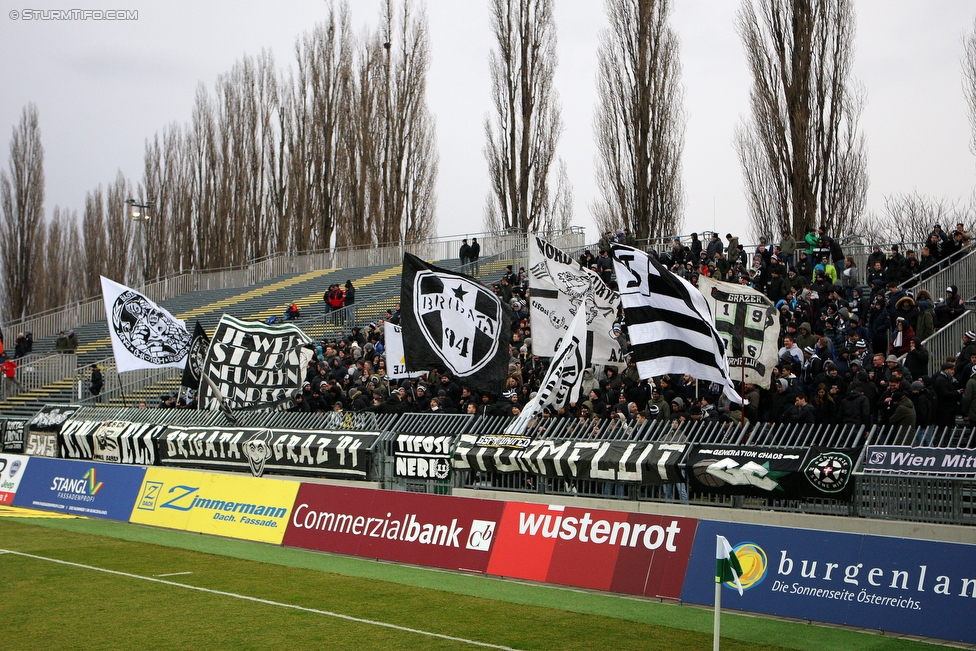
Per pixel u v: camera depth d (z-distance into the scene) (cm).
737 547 1284
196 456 2422
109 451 2622
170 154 6750
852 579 1183
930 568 1130
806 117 3519
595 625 1192
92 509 2175
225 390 2433
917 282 2498
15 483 2408
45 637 1118
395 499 1662
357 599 1340
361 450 2109
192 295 5281
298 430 2252
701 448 1684
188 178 6625
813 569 1216
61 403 3709
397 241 5697
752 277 2722
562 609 1281
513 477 1916
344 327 3703
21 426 2902
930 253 2522
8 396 3884
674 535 1345
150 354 2577
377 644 1102
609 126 4175
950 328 2158
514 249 4175
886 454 1502
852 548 1194
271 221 6312
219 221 6378
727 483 1628
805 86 3512
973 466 1420
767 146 3641
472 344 1947
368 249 5088
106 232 7294
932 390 1702
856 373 1827
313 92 6034
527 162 4947
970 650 1077
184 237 6644
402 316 1905
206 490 1967
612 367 2081
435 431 2041
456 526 1573
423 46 5828
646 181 4100
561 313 2061
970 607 1088
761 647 1091
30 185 6034
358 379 2673
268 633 1147
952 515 1432
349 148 5894
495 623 1203
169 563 1606
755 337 1847
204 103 6506
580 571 1411
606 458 1762
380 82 5831
